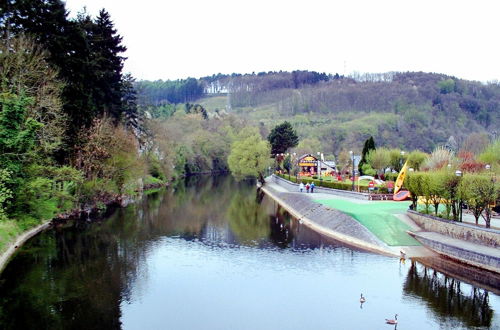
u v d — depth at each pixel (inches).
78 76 2608.3
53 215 2481.5
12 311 1246.3
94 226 2379.4
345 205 2559.1
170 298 1360.7
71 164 2608.3
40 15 2420.0
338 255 1811.0
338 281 1502.2
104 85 3125.0
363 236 2015.3
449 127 7790.4
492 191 1694.1
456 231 1840.6
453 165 2445.9
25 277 1523.1
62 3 2576.3
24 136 1915.6
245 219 2716.5
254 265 1689.2
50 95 2226.9
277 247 1963.6
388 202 2664.9
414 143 7263.8
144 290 1422.2
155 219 2655.0
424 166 3233.3
